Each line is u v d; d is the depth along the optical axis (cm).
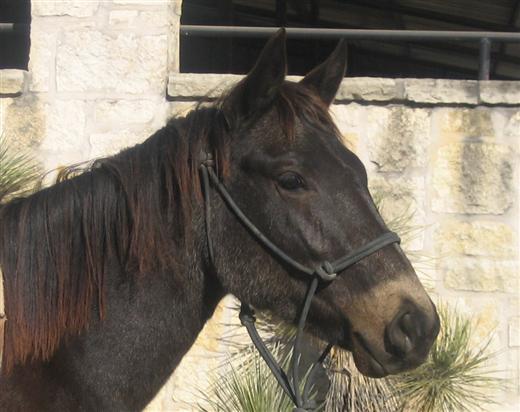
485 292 617
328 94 366
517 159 626
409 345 310
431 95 627
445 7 1076
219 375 602
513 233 621
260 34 658
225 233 325
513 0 985
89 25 643
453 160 627
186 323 326
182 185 323
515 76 1321
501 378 607
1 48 1074
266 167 321
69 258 317
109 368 315
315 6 1225
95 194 321
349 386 546
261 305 325
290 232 319
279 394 527
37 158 638
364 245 316
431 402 545
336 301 319
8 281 310
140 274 320
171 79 635
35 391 306
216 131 327
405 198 626
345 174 322
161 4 642
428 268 618
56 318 312
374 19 1232
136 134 637
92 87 641
